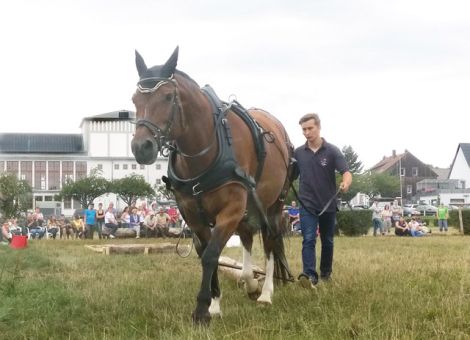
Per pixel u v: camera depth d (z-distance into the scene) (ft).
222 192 18.01
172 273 31.58
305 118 25.04
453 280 24.80
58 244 67.51
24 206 108.27
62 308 20.21
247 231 22.57
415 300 20.02
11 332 17.13
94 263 39.63
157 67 17.28
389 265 33.17
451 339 15.24
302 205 24.85
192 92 17.75
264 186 21.40
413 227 89.76
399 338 14.92
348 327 16.20
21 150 330.54
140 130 16.47
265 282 22.62
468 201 271.90
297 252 45.93
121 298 22.31
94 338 16.19
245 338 15.51
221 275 28.81
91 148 328.49
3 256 43.21
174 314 18.75
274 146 22.54
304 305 20.13
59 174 328.49
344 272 29.35
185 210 18.88
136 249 49.52
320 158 25.02
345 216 90.33
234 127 19.35
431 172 389.39
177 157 18.60
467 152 341.41
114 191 233.96
